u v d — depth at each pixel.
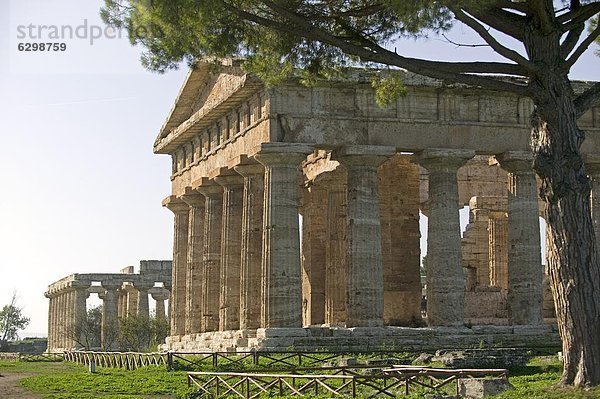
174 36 38.62
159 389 46.22
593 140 67.88
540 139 36.47
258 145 61.28
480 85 36.78
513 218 65.56
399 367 42.75
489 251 86.88
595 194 67.50
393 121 63.47
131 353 64.38
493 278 86.06
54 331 154.38
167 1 36.75
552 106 36.03
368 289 61.62
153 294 137.75
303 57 42.41
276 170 61.50
